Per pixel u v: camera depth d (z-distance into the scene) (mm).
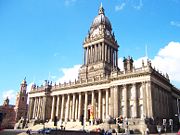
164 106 98625
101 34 138375
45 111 133000
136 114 89625
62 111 124625
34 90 145375
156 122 83938
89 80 117438
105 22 148625
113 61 140875
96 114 110625
